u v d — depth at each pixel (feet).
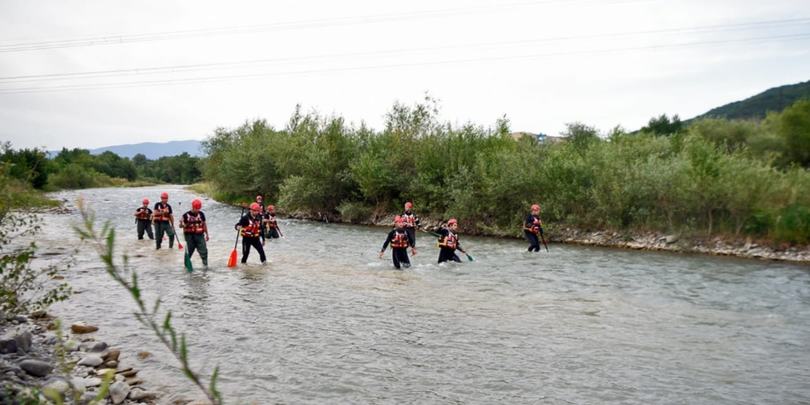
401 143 115.24
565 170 89.35
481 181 97.14
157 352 30.04
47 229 85.10
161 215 67.72
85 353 29.22
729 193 73.05
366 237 87.45
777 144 118.01
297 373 27.37
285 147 139.85
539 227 72.23
